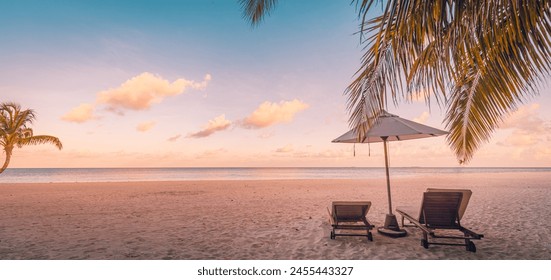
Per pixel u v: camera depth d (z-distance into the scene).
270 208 7.54
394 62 2.16
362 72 2.80
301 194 11.20
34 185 16.55
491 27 2.00
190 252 3.89
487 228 4.98
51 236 4.69
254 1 4.42
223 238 4.55
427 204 3.83
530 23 2.02
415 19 1.94
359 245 4.02
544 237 4.39
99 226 5.42
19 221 5.90
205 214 6.67
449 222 3.83
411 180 22.33
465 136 3.88
